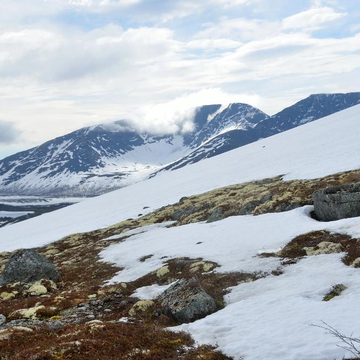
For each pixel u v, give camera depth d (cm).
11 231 12900
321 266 2186
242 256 2803
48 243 7419
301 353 1141
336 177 5553
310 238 2791
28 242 8619
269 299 1816
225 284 2292
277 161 10688
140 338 1402
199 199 7156
